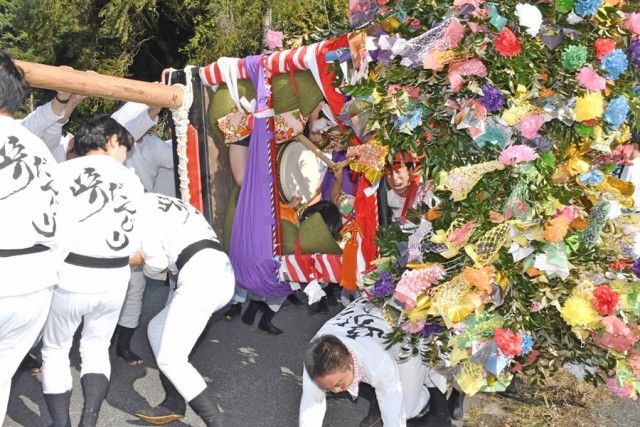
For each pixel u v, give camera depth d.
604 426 4.02
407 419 3.78
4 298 2.85
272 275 4.20
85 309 3.34
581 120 3.08
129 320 4.45
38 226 2.90
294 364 4.74
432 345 3.33
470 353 3.12
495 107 3.00
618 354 3.22
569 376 4.51
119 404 4.10
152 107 4.53
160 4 16.42
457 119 3.10
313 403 3.21
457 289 3.05
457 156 3.19
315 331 5.28
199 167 4.40
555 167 3.24
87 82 3.79
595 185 3.33
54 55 17.41
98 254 3.30
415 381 3.48
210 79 4.25
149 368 4.54
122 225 3.36
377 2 3.38
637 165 4.49
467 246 3.04
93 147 3.43
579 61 3.01
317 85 3.96
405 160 3.73
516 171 3.05
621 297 3.13
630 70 3.31
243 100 4.18
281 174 4.30
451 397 3.96
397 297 3.12
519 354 3.11
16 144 2.88
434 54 3.05
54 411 3.43
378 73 3.38
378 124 3.26
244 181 4.16
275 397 4.30
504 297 3.12
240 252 4.20
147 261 3.59
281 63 3.93
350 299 5.12
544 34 3.19
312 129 4.39
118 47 17.17
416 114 3.16
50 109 4.12
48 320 3.40
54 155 4.42
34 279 2.91
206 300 3.58
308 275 4.17
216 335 5.12
